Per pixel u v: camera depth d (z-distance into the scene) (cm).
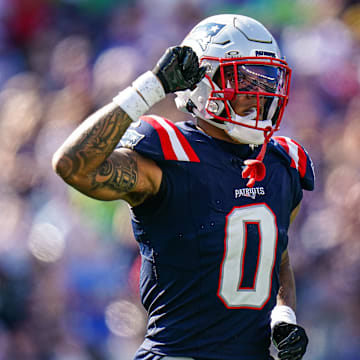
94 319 2330
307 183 1073
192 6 2841
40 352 2336
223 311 965
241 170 991
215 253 959
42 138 2712
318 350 2209
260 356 989
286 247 1109
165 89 930
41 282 2408
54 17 3291
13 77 3169
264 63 983
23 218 2547
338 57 2677
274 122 1025
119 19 3012
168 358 970
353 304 2197
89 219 2405
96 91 2706
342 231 2250
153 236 980
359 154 2355
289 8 2823
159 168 964
